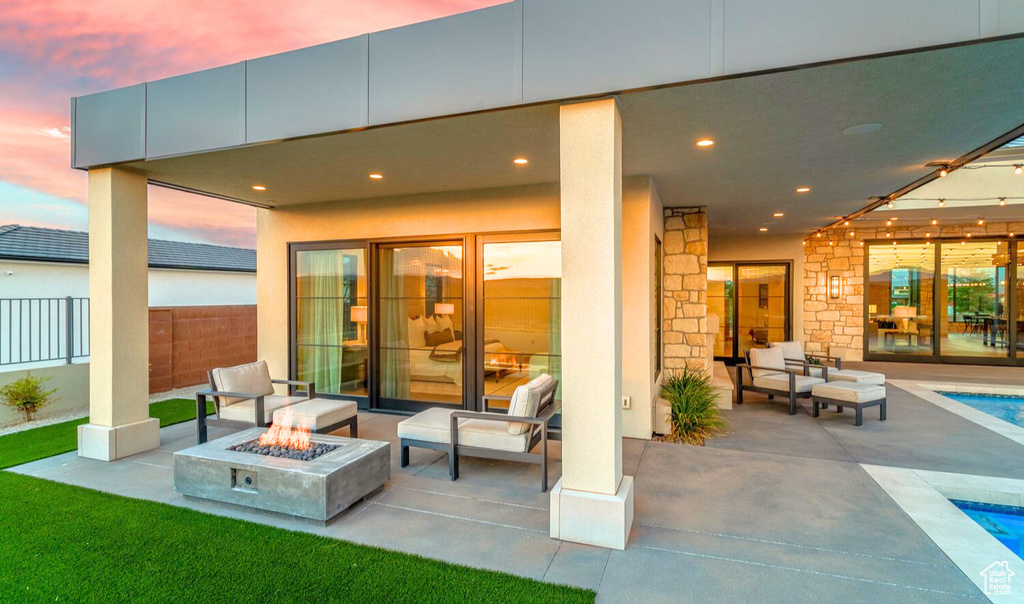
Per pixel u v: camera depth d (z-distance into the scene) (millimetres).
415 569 2650
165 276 10859
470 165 4660
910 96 3027
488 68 3160
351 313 6562
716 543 2963
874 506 3473
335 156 4301
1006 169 8172
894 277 11289
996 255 10688
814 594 2443
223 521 3221
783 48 2609
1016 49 2422
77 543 2914
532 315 5660
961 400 7832
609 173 2941
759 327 10805
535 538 3035
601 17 2906
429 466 4359
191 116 4090
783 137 3822
